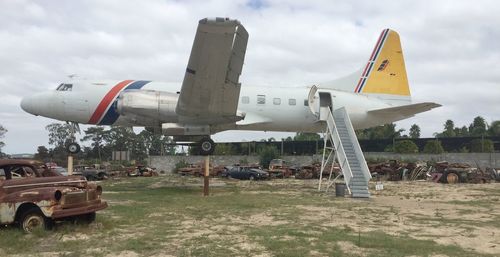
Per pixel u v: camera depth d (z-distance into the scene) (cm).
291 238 878
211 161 5056
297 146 5184
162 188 2230
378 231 989
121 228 982
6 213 876
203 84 1739
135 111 1931
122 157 4816
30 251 748
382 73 2500
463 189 2302
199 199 1636
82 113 2064
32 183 910
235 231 956
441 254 761
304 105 2256
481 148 4288
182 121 2002
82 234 893
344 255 742
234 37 1580
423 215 1284
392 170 3269
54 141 7906
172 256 721
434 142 4350
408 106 2270
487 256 750
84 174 3256
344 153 1962
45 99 2058
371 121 2445
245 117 2188
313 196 1845
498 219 1210
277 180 3244
